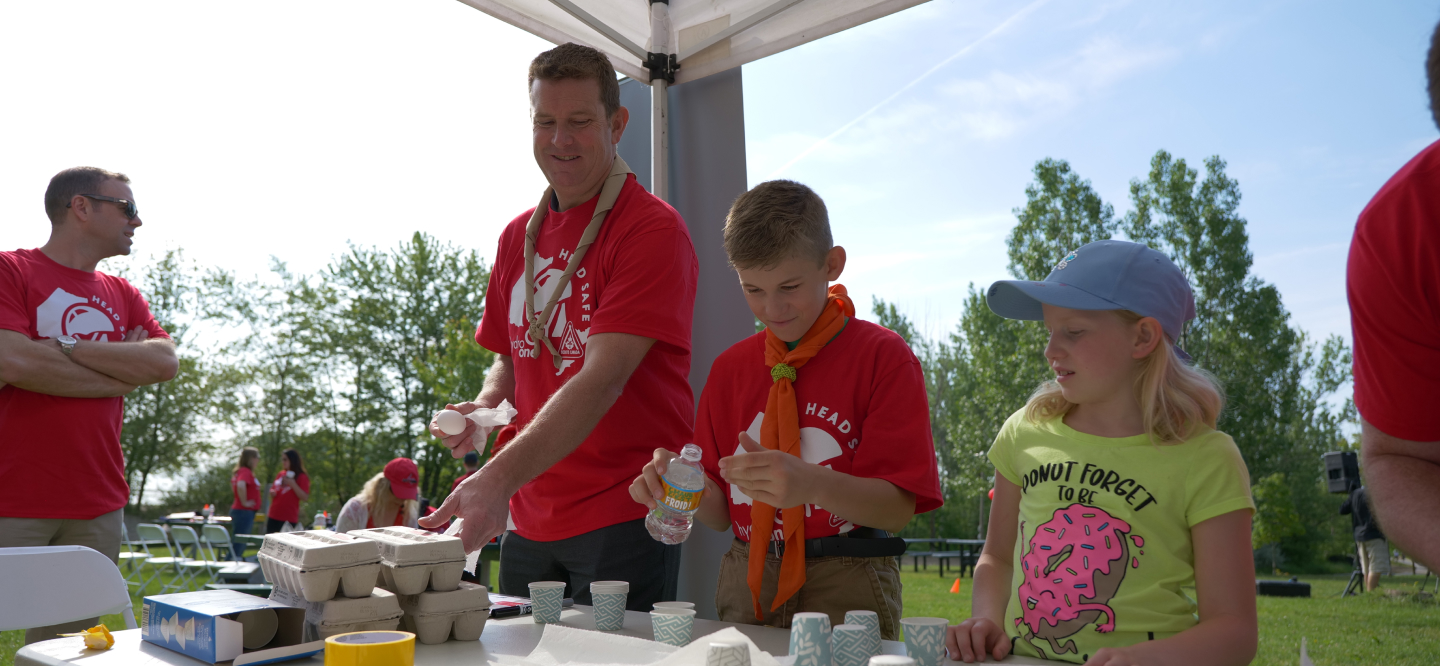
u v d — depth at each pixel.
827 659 1.03
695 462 1.43
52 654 1.18
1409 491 1.11
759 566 1.62
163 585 8.66
